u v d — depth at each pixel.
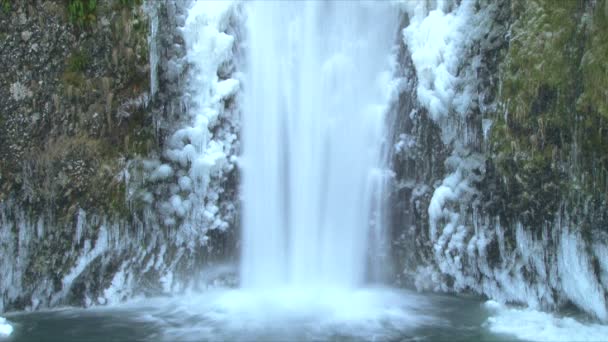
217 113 9.93
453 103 9.59
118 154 9.41
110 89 9.38
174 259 9.84
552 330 8.11
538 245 8.78
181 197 9.73
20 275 9.12
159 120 9.70
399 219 10.27
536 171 8.66
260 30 10.46
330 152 10.37
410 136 10.23
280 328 8.45
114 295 9.50
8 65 9.06
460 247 9.38
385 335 8.19
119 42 9.38
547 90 8.61
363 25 10.62
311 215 10.26
